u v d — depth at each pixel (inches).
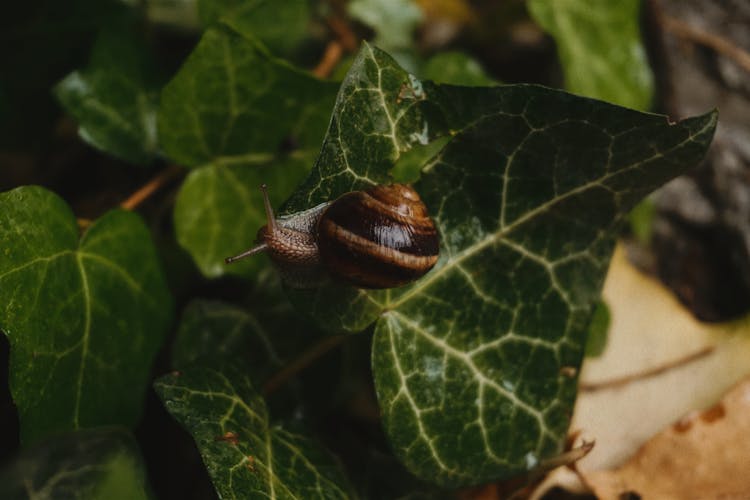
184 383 7.4
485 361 8.0
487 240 8.0
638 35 10.1
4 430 8.2
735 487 8.3
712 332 9.2
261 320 8.7
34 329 7.3
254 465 7.2
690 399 9.0
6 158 10.1
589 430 8.9
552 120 7.5
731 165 10.6
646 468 8.5
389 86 7.5
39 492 6.8
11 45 9.3
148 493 7.4
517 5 11.0
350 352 8.9
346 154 7.4
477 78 9.6
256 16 8.9
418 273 7.6
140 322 8.2
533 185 7.9
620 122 7.4
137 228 8.3
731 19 11.3
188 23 10.0
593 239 8.0
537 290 8.1
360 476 8.4
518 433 8.0
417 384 7.8
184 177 9.5
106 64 8.9
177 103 8.3
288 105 8.4
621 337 9.3
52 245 7.6
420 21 10.4
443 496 8.3
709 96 11.1
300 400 8.7
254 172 8.7
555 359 8.1
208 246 8.8
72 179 10.2
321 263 7.8
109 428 7.3
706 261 10.4
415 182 7.9
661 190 10.7
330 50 10.1
